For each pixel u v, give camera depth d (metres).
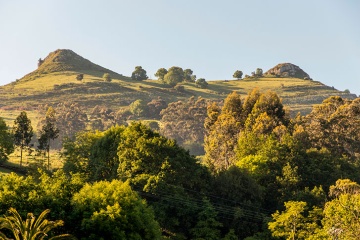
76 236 43.28
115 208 43.75
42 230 35.94
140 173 68.12
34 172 68.38
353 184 70.12
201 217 62.78
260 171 80.81
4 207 41.09
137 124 74.62
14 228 34.12
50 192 44.56
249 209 69.69
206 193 70.81
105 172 72.12
